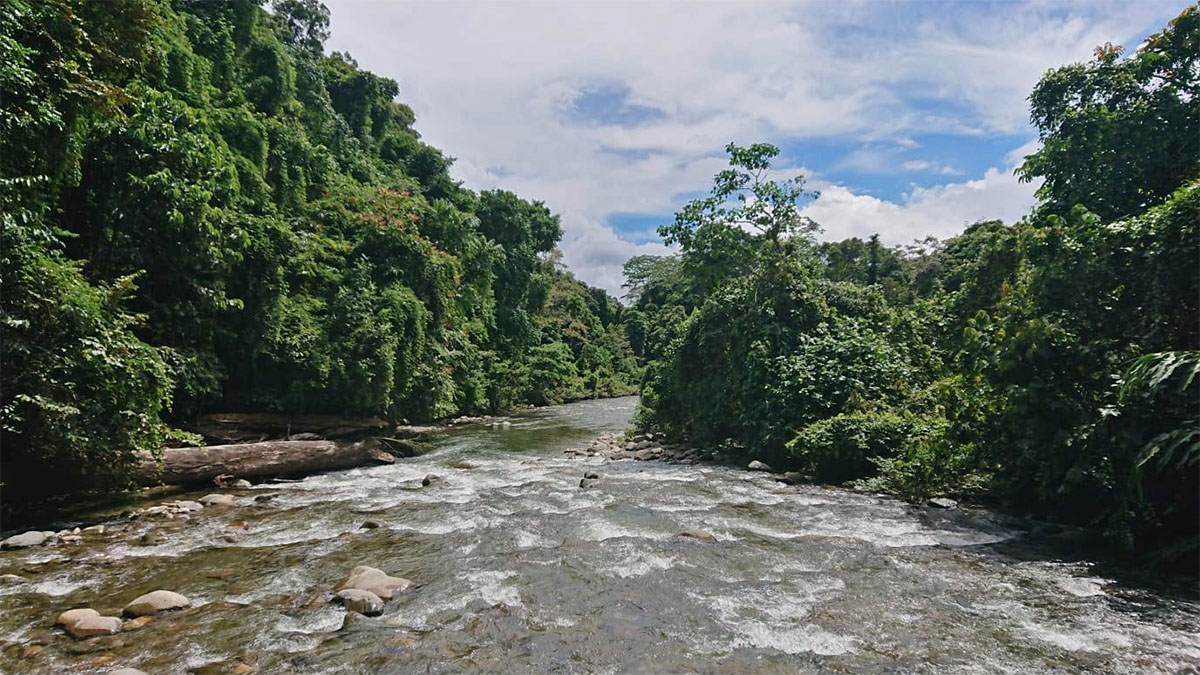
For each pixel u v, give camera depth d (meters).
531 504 9.87
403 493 10.88
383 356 16.56
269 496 10.38
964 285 12.72
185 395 12.81
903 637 4.75
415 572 6.37
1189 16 10.11
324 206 21.39
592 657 4.41
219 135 15.76
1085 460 7.21
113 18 10.20
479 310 33.81
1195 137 9.39
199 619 5.07
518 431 23.78
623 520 8.75
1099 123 10.31
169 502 9.98
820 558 6.89
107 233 10.88
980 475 9.82
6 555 6.88
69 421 7.71
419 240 21.83
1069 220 10.30
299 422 15.20
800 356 14.37
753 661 4.35
